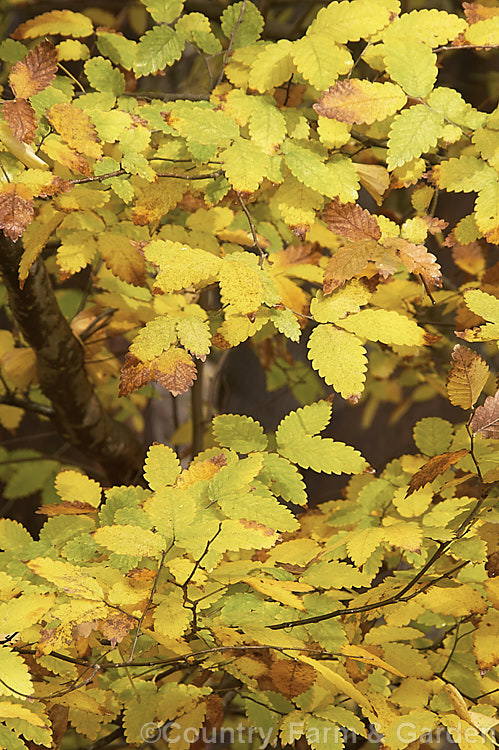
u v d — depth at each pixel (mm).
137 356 1301
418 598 1330
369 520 1452
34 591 1309
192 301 1553
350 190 1354
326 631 1334
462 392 1292
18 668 1255
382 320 1325
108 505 1355
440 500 1465
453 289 1592
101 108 1408
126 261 1440
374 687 1346
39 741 1286
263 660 1335
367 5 1341
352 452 1363
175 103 1379
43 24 1436
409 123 1340
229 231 1489
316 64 1340
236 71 1400
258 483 1356
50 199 1423
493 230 1360
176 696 1350
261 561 1405
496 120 1350
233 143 1354
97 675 1370
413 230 1370
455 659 1393
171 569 1293
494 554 1307
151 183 1397
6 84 1485
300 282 1535
